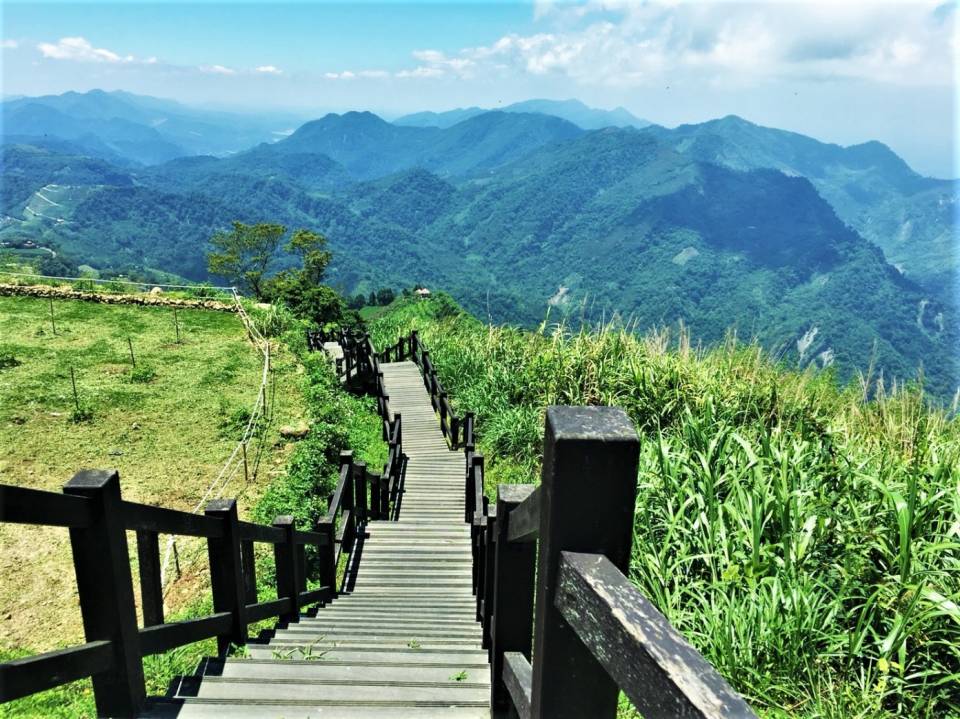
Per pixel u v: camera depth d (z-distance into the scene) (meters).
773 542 3.62
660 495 4.11
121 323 19.61
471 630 4.18
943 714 2.71
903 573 2.98
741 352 7.88
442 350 15.31
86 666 1.86
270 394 13.97
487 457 8.78
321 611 4.89
